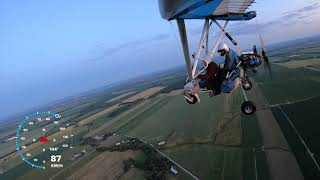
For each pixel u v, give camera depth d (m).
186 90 7.58
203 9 5.95
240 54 7.59
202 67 7.39
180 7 5.48
